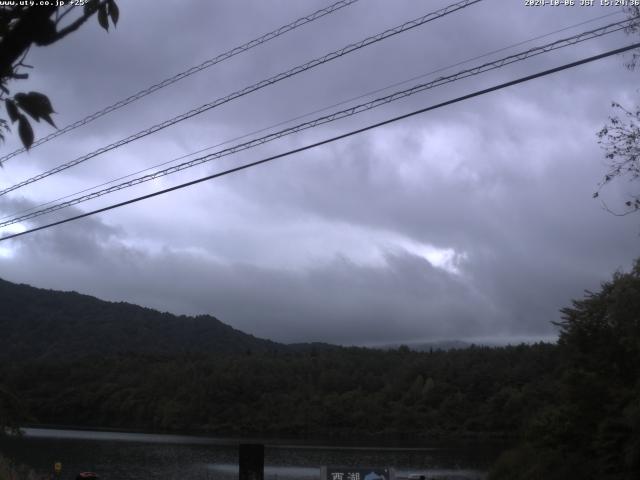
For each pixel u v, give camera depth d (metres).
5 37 2.72
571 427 27.70
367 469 12.52
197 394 141.50
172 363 160.62
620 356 27.59
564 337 29.72
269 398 144.25
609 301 27.84
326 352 177.12
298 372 157.88
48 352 194.12
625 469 23.66
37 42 2.78
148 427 139.00
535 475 27.45
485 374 136.38
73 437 106.25
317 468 71.88
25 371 143.50
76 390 141.75
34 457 72.06
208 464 74.06
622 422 24.28
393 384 149.25
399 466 75.25
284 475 64.06
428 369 150.00
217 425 136.25
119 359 163.75
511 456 31.33
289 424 135.38
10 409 25.88
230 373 149.88
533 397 118.44
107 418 141.00
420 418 130.88
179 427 137.62
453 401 133.88
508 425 124.19
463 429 127.94
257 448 13.60
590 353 28.64
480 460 83.94
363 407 139.12
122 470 66.31
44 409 135.62
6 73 2.78
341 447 103.56
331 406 137.88
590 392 27.03
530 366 133.12
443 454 92.00
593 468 25.14
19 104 2.88
